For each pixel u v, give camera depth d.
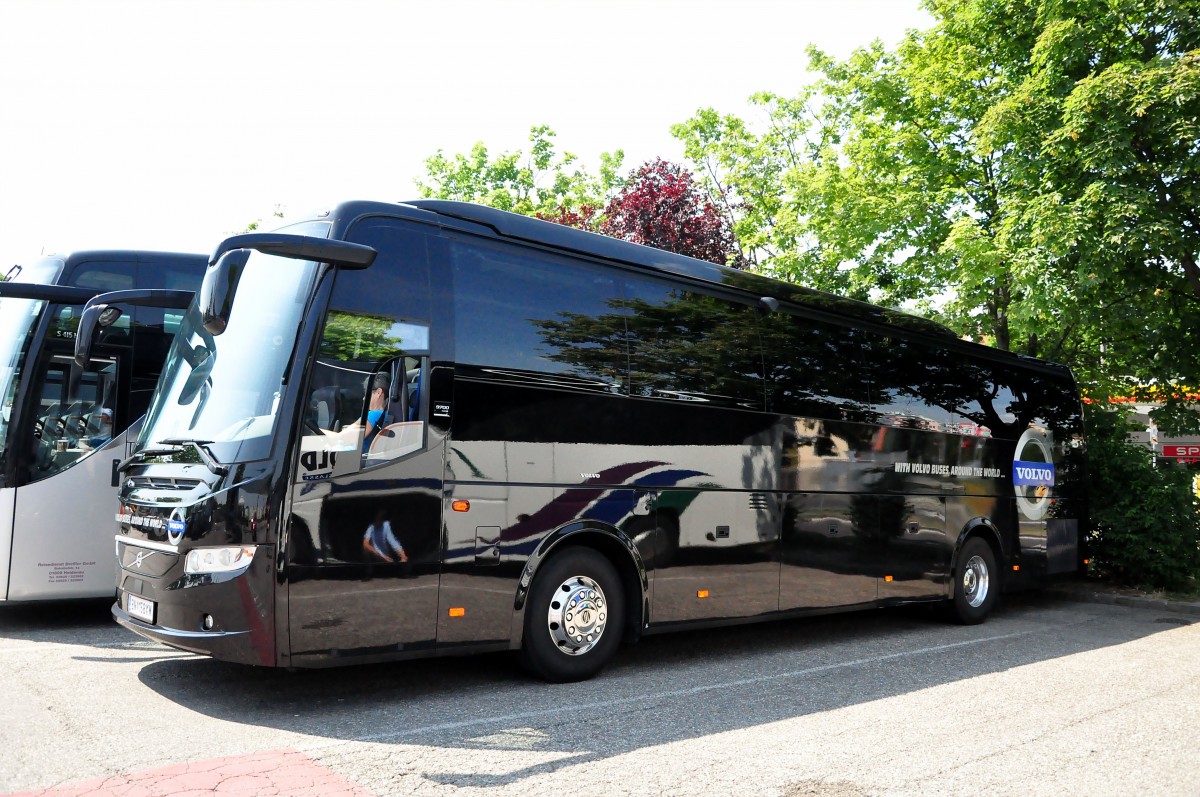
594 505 7.23
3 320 9.12
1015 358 12.64
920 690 7.25
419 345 6.39
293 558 5.65
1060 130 13.45
